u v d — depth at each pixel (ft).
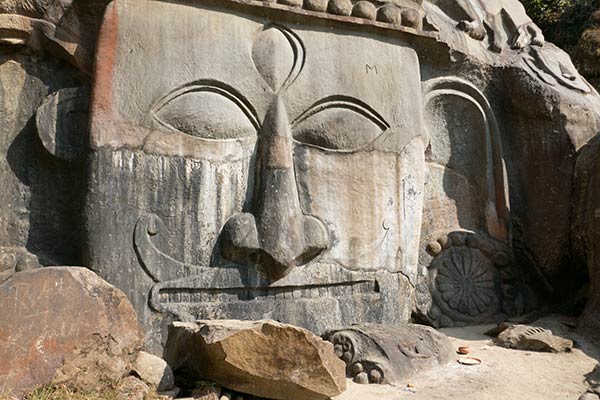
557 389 14.42
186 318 14.78
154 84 15.28
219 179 15.56
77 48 15.38
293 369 12.05
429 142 19.86
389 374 14.03
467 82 20.34
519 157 20.65
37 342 10.94
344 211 16.69
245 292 15.40
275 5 16.53
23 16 15.16
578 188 19.38
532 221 20.20
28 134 15.31
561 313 19.38
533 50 21.33
